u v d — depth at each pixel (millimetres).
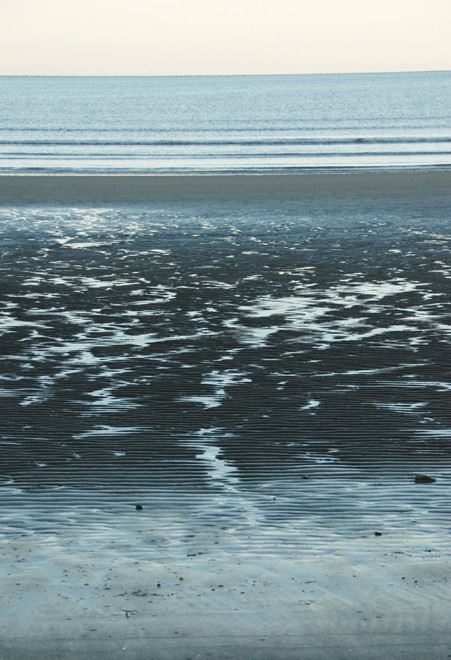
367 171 54781
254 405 12961
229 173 54656
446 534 8211
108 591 7012
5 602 6816
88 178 49125
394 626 6469
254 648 6184
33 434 11586
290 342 16922
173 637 6320
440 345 16578
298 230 31781
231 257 26672
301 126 115875
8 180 47969
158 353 16156
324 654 6113
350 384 14078
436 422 12086
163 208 37719
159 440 11344
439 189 42281
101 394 13578
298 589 7051
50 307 20109
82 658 6062
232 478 9906
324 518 8664
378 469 10195
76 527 8430
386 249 27812
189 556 7723
